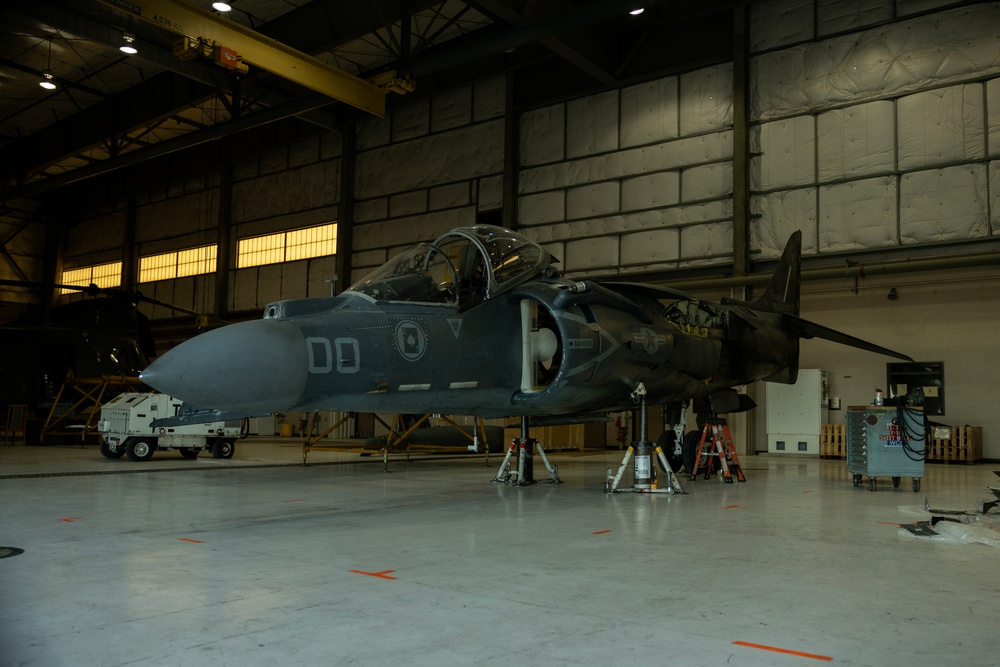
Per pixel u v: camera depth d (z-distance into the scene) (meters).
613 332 9.04
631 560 4.75
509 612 3.49
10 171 28.98
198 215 30.22
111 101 26.02
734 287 18.27
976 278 16.11
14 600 3.67
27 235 34.12
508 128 22.16
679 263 19.42
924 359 16.70
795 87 18.09
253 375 6.14
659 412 20.25
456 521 6.47
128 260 32.34
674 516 6.83
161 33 20.00
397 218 24.70
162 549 5.07
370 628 3.22
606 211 20.59
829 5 17.75
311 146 27.08
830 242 17.52
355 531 5.90
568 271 21.11
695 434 11.58
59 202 34.44
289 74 17.95
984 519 6.52
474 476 11.18
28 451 16.33
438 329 7.89
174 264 31.08
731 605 3.65
